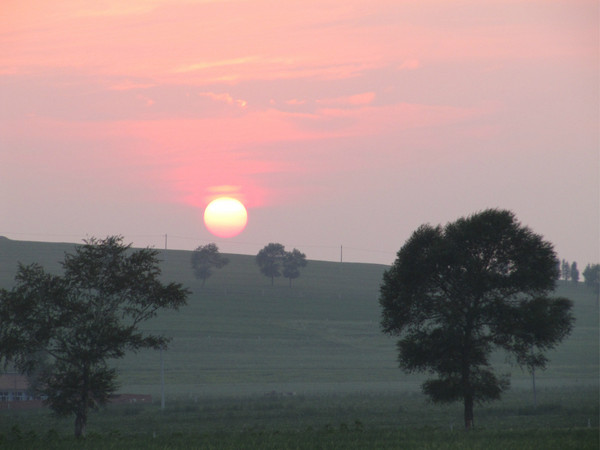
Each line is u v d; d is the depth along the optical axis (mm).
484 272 144000
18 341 134375
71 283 141000
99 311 141500
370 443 106000
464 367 145750
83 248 143375
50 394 138500
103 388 138250
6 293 138250
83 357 135750
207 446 103438
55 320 137125
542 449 97000
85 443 108875
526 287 145250
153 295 143625
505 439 108625
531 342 144250
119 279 139500
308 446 103125
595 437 110688
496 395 146000
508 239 144750
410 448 100000
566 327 145500
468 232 144875
